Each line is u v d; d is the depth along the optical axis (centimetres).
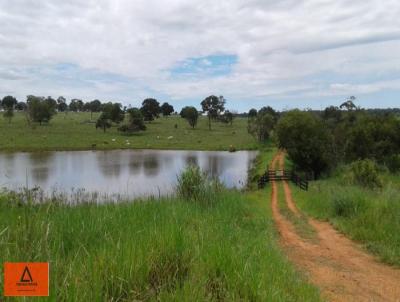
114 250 459
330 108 7494
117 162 6366
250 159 7175
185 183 1372
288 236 1165
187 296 394
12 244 446
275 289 503
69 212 734
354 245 1046
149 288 419
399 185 2900
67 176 4484
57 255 447
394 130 4406
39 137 10225
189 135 12456
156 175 4666
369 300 646
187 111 14975
